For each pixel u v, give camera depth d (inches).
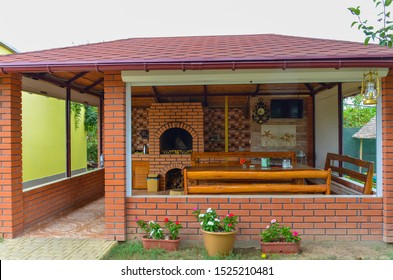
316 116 402.6
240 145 464.8
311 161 414.3
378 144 210.1
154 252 192.5
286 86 377.7
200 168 279.6
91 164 612.1
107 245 201.0
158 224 206.4
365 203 209.0
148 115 433.7
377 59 184.1
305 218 210.1
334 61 185.0
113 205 210.5
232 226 191.5
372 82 196.9
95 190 377.1
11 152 216.5
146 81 210.1
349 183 264.8
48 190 270.8
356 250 197.3
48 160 469.7
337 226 209.3
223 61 188.4
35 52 237.5
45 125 461.7
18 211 224.8
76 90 333.7
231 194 225.9
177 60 189.3
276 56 188.7
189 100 430.0
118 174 210.5
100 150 413.1
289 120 425.4
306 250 197.5
